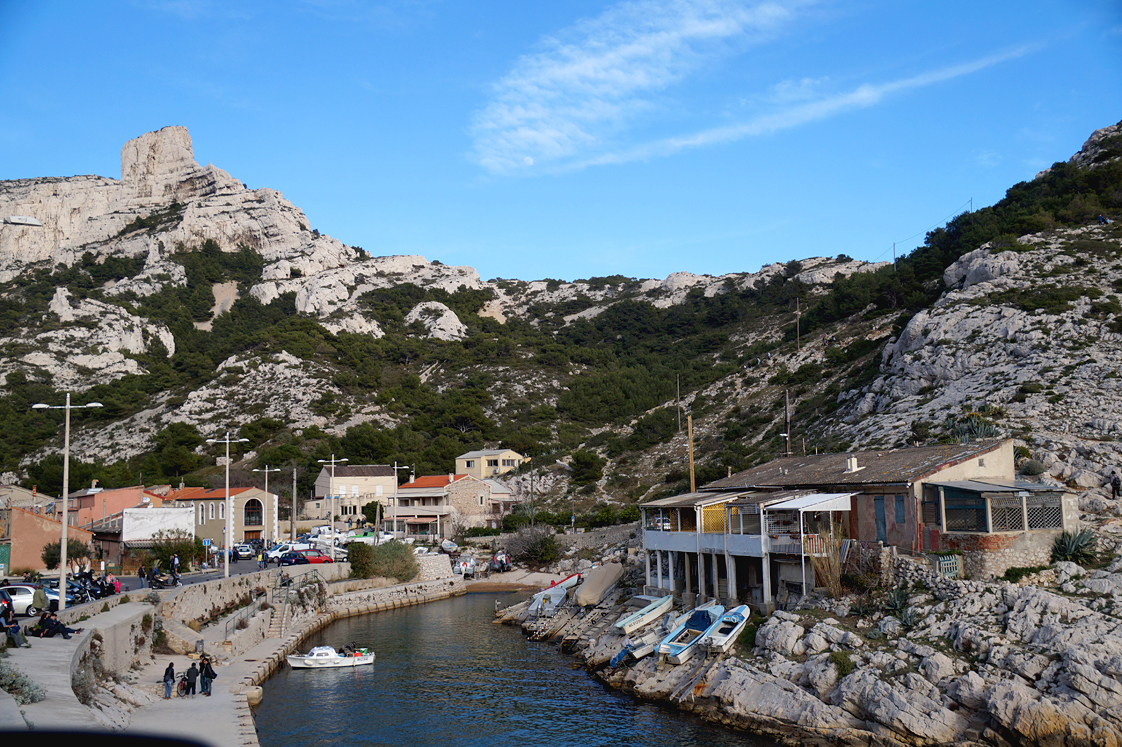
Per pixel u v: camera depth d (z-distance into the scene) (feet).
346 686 165.07
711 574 193.16
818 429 342.85
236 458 507.30
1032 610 123.54
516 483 442.50
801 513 156.35
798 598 159.22
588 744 127.65
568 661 186.09
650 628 177.68
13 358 636.07
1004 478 157.38
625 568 232.94
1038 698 109.09
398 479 470.80
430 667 181.78
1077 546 138.00
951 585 135.03
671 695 143.95
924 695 116.26
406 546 306.14
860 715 120.16
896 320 457.68
